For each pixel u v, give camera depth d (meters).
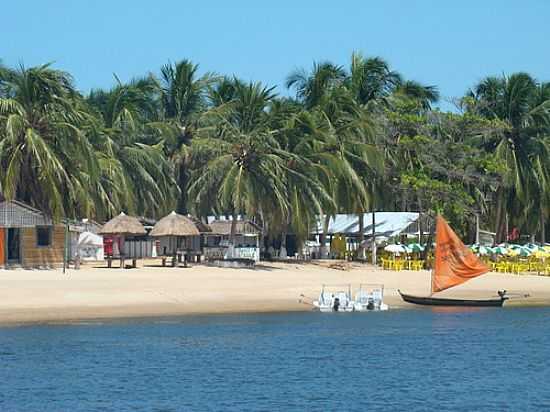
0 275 132.88
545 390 79.56
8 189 142.25
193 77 189.38
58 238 148.38
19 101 146.12
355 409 72.56
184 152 178.75
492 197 198.12
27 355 89.06
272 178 155.75
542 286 153.25
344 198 170.25
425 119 178.75
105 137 169.12
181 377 81.38
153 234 149.00
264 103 168.12
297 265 162.88
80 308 113.12
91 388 77.31
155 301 119.75
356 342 99.94
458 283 128.75
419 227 184.88
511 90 195.25
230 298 125.19
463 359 92.19
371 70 187.75
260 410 71.81
